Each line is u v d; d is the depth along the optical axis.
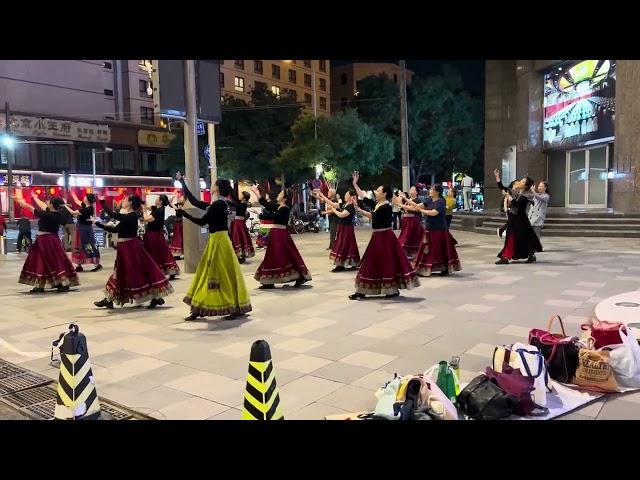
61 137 40.62
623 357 4.36
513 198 11.13
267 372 3.52
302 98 62.56
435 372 4.01
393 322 6.54
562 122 21.89
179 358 5.38
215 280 6.77
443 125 38.25
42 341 6.26
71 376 3.93
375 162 32.38
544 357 4.44
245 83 55.69
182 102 10.83
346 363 5.08
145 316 7.30
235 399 4.30
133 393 4.47
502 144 26.50
